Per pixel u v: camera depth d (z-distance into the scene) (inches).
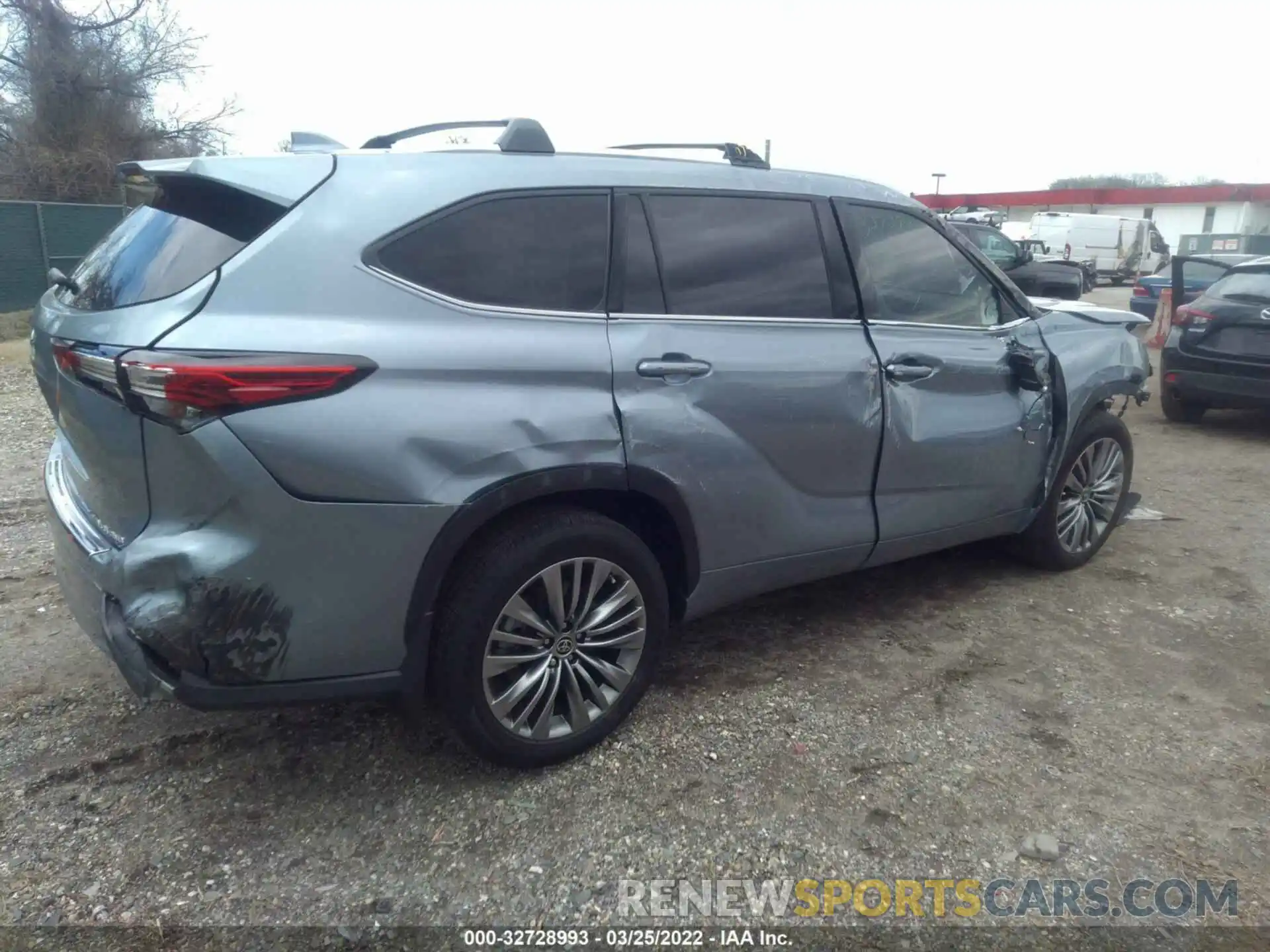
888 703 139.1
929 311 157.3
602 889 101.7
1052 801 116.8
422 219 108.7
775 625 165.5
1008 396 166.4
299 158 108.3
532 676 116.3
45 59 991.6
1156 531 219.0
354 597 102.4
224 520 96.7
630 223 124.6
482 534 113.0
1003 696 141.6
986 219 1294.3
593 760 123.9
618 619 123.6
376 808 114.0
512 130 120.1
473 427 105.7
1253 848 109.2
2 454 275.7
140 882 101.5
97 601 106.9
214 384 92.7
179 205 111.9
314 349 97.7
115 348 96.0
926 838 110.0
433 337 105.6
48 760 122.3
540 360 111.6
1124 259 1273.4
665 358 121.9
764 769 122.2
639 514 129.3
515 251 114.9
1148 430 337.7
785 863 105.8
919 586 183.8
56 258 758.5
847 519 145.9
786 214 140.6
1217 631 165.0
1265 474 272.8
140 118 1055.0
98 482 105.9
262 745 126.6
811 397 135.9
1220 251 911.7
